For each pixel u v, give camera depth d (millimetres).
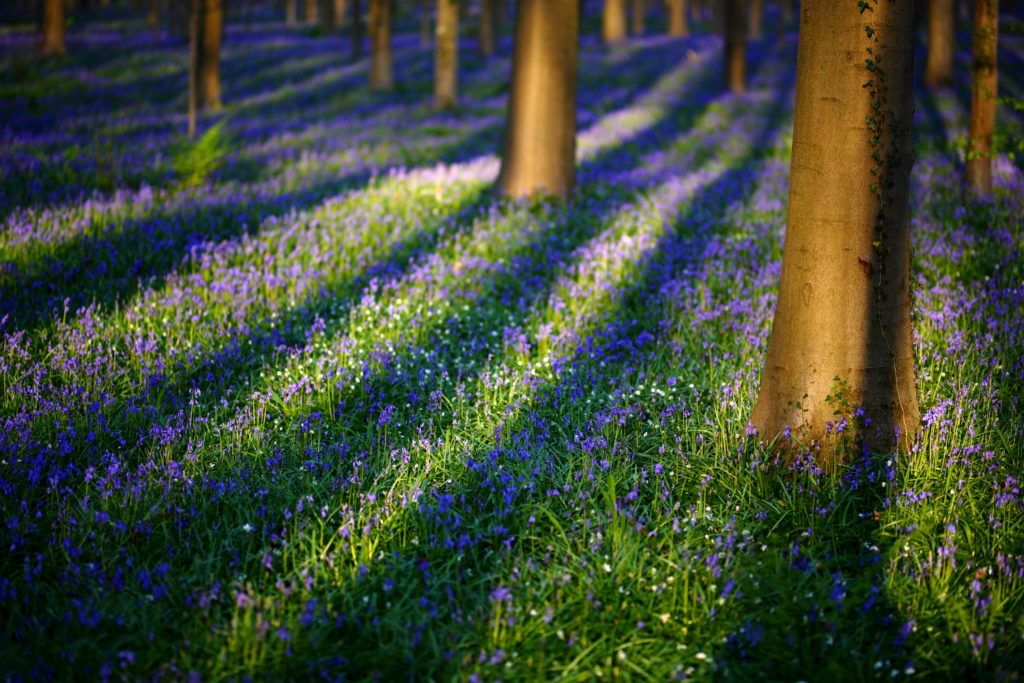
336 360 6152
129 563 3756
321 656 3248
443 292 7898
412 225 10516
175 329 6871
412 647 3293
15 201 10406
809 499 4453
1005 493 4395
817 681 3184
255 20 72625
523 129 12344
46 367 5930
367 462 4918
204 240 9266
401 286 8055
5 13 59062
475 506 4449
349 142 19297
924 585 3725
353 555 3857
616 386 5977
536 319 7387
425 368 6371
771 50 46250
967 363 6078
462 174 14367
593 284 8297
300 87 31359
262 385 5992
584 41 51375
